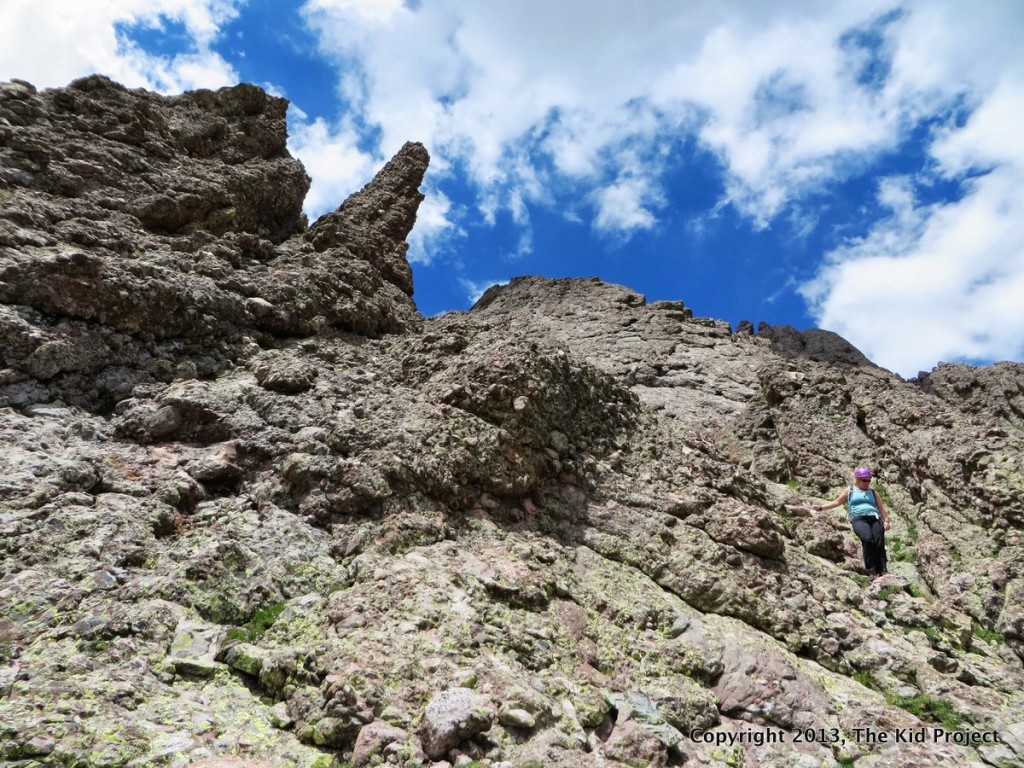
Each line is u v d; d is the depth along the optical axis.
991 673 8.25
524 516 9.27
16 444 7.51
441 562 7.53
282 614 6.56
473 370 10.43
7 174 11.12
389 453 8.75
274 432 9.10
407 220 20.06
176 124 15.30
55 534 6.55
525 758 5.20
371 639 6.04
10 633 5.41
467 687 5.72
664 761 5.77
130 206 12.45
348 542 7.72
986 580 10.11
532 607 7.36
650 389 19.45
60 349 8.78
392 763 4.96
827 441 14.93
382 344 13.01
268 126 17.52
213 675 5.76
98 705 4.91
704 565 9.09
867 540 10.92
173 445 8.71
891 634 8.92
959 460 12.23
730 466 12.17
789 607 8.88
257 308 11.70
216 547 6.95
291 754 5.03
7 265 9.04
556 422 10.62
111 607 5.98
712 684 7.22
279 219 16.52
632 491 10.41
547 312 28.02
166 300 10.21
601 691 6.35
